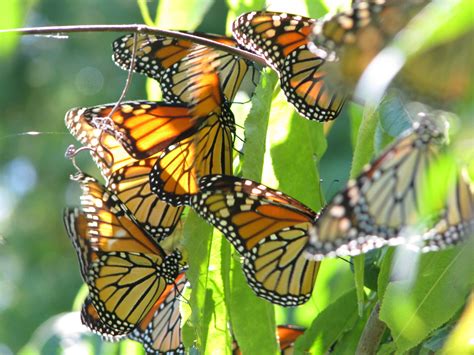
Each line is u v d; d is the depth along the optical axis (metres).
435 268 0.94
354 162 0.95
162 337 1.06
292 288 0.99
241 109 1.05
